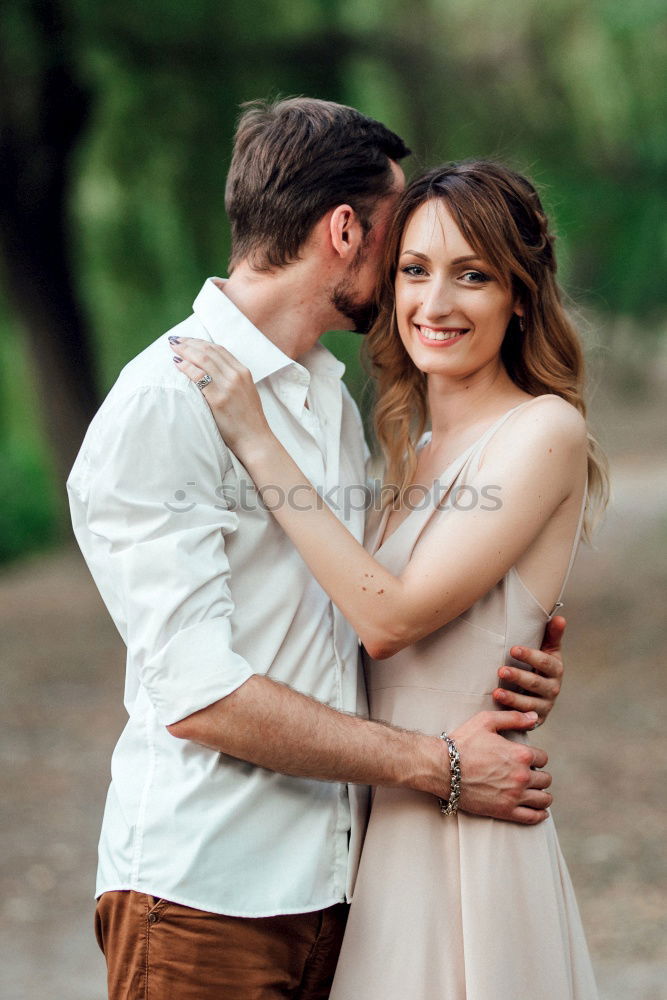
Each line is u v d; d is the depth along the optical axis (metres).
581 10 15.53
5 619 13.82
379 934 2.76
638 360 36.81
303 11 14.39
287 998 2.78
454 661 2.88
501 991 2.71
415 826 2.80
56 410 16.55
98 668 11.31
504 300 2.91
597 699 9.64
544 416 2.85
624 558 16.12
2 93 14.38
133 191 16.28
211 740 2.54
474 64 15.58
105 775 8.16
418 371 3.17
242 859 2.63
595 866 6.34
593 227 17.70
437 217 2.84
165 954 2.59
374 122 2.96
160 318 18.39
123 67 14.11
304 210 2.85
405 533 2.97
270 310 2.92
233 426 2.69
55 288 16.09
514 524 2.77
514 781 2.75
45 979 5.22
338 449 3.01
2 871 6.52
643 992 4.88
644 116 16.17
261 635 2.74
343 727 2.61
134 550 2.56
